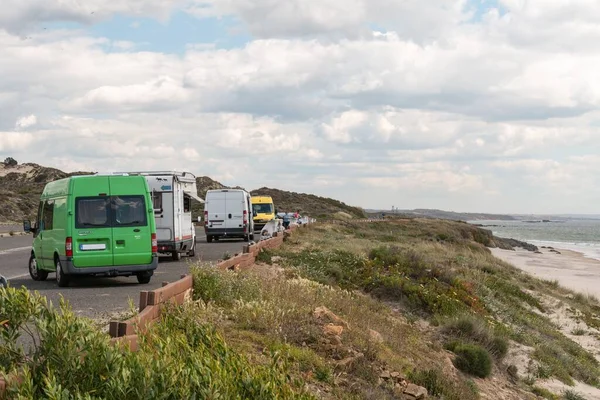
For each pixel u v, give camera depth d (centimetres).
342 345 1165
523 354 1903
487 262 4172
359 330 1324
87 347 599
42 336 602
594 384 1895
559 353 2017
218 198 3912
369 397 1012
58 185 1805
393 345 1392
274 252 2505
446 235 6838
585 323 2762
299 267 2180
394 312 1973
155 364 613
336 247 3070
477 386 1464
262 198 5491
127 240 1731
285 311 1220
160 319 965
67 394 536
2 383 533
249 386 686
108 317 1130
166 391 596
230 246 3438
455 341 1689
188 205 2697
